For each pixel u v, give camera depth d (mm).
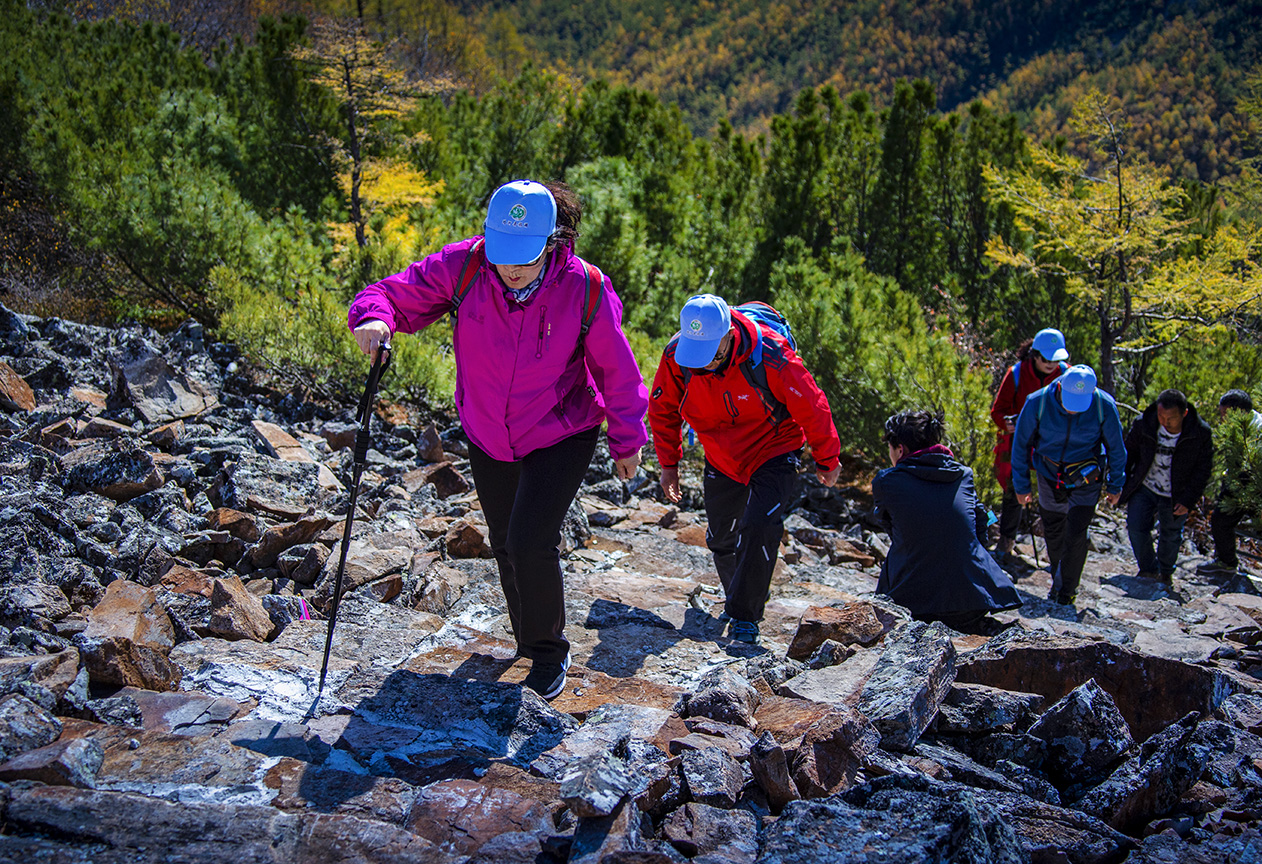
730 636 4031
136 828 1935
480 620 3928
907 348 8336
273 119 11023
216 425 5914
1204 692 3107
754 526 3965
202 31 36656
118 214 8508
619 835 2047
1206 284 11633
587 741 2570
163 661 2789
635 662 3594
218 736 2486
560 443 2871
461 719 2688
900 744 2719
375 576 3959
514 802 2211
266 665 2996
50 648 2723
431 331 8062
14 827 1896
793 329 9062
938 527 4367
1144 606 5688
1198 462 6340
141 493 4457
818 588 5078
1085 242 11875
